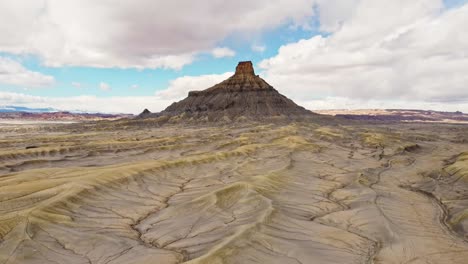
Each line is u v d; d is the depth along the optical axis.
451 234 40.38
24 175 61.50
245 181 59.06
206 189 60.66
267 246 34.06
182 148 120.69
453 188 62.12
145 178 65.00
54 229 37.81
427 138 168.88
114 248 34.09
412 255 34.09
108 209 47.59
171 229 40.62
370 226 42.47
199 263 29.14
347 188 64.12
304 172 77.94
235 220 42.62
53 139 144.88
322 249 34.69
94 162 92.81
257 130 182.75
